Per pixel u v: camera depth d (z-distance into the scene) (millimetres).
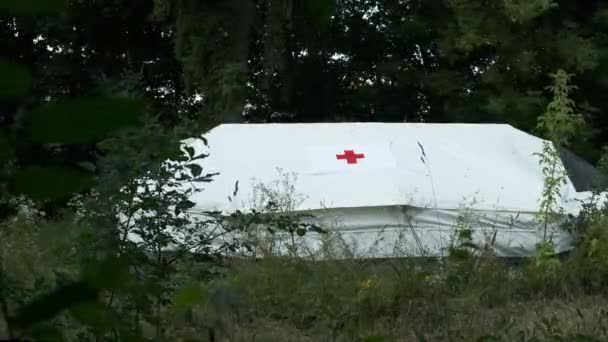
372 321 7621
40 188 1629
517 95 24844
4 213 1813
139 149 4684
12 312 1677
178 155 4969
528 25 24734
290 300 7828
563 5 25734
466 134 15094
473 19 24547
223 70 19875
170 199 5191
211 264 5750
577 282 9711
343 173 13344
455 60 25719
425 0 25234
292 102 26031
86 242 4547
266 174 13016
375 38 26562
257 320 7543
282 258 8562
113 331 2854
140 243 5156
